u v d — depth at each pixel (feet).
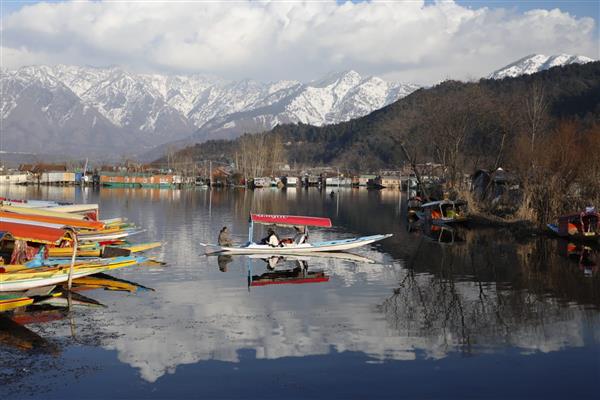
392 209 277.44
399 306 78.13
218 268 105.09
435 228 183.42
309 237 159.53
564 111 478.18
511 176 233.96
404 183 576.20
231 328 66.80
